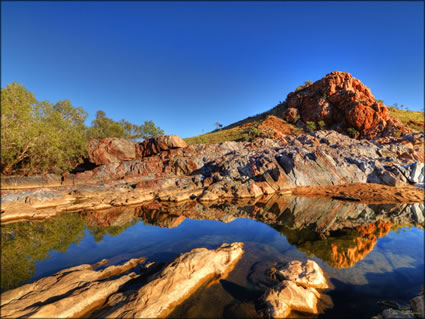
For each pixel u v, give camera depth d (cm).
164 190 3078
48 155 3369
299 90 7775
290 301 709
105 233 1545
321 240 1332
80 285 824
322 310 694
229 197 2888
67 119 4453
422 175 3180
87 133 5616
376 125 5503
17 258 1141
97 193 2927
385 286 826
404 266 983
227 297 767
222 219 1877
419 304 681
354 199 2569
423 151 4019
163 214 2094
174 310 699
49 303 713
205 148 4416
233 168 3619
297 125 6681
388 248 1195
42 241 1393
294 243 1288
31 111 3014
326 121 6306
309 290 772
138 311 650
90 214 2114
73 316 667
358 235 1420
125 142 4625
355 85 6500
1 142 2695
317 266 938
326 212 2069
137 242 1359
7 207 2098
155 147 4550
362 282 855
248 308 707
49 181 3169
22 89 2938
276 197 2833
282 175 3241
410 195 2664
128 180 3619
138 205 2527
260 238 1392
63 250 1246
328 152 3816
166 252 1195
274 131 5938
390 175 3144
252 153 4088
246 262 1043
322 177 3294
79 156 4334
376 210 2136
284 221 1786
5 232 1571
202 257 965
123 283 848
